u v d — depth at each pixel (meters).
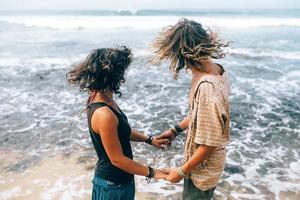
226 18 35.38
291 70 11.62
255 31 23.81
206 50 2.20
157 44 2.35
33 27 25.50
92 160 5.55
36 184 4.84
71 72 2.39
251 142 6.29
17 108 7.99
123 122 2.38
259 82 10.12
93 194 2.60
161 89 9.50
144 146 6.09
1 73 10.96
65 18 31.75
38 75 10.80
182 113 7.70
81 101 8.52
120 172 2.51
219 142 2.25
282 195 4.61
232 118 7.36
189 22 2.30
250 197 4.56
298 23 29.69
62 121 7.23
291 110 7.82
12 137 6.41
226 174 5.17
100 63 2.26
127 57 2.39
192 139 2.42
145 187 4.80
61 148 5.99
